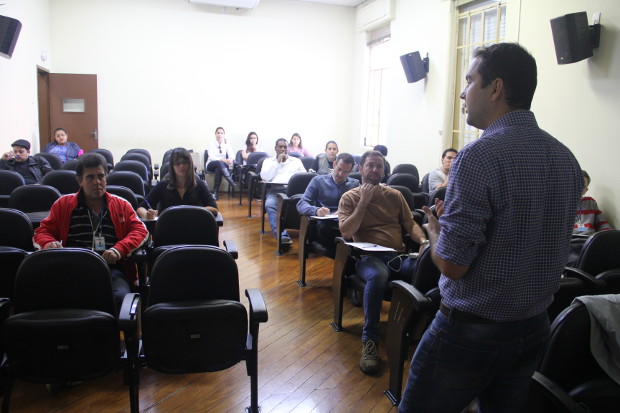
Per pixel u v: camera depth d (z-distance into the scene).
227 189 8.83
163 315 1.80
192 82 8.37
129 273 2.69
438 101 6.36
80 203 2.63
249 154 7.71
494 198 1.15
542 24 4.38
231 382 2.43
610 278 2.28
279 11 8.66
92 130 7.89
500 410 1.31
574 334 1.53
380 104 8.41
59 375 1.82
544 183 1.17
